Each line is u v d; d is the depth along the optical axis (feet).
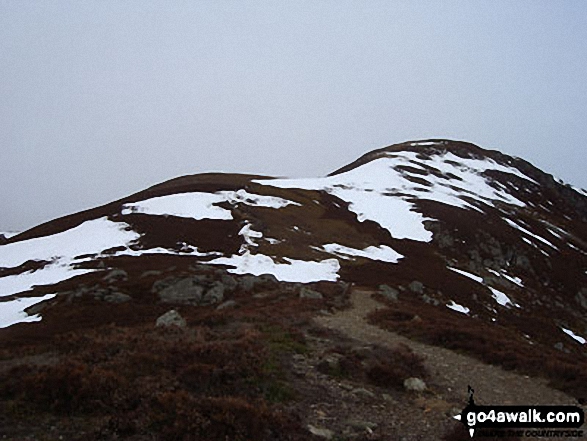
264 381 44.47
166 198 237.04
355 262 178.09
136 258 159.94
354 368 53.83
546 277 234.79
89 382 37.27
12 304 123.03
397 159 389.39
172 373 42.70
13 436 31.78
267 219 214.48
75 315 99.45
